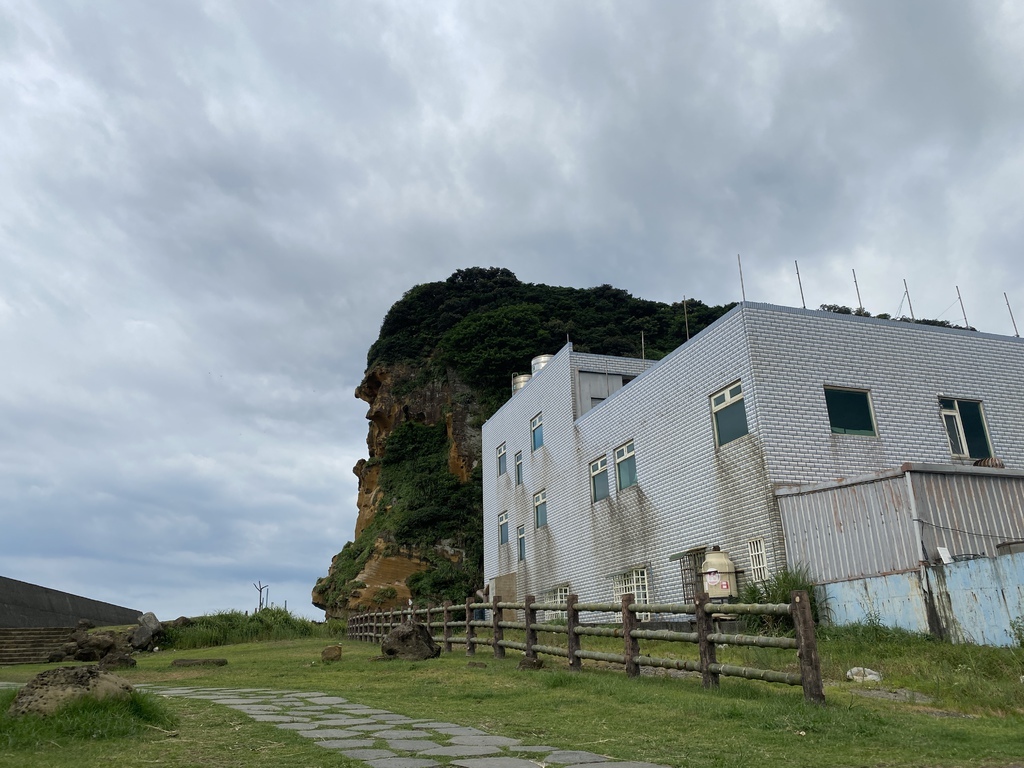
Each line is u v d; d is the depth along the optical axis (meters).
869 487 14.33
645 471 21.00
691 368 19.12
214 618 25.75
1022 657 9.70
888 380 17.86
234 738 5.84
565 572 25.53
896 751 5.36
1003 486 14.16
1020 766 4.94
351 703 8.19
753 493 16.52
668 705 7.44
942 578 12.06
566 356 26.56
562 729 6.39
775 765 4.94
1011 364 19.34
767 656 11.20
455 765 4.82
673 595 19.23
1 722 5.77
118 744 5.54
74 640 21.36
